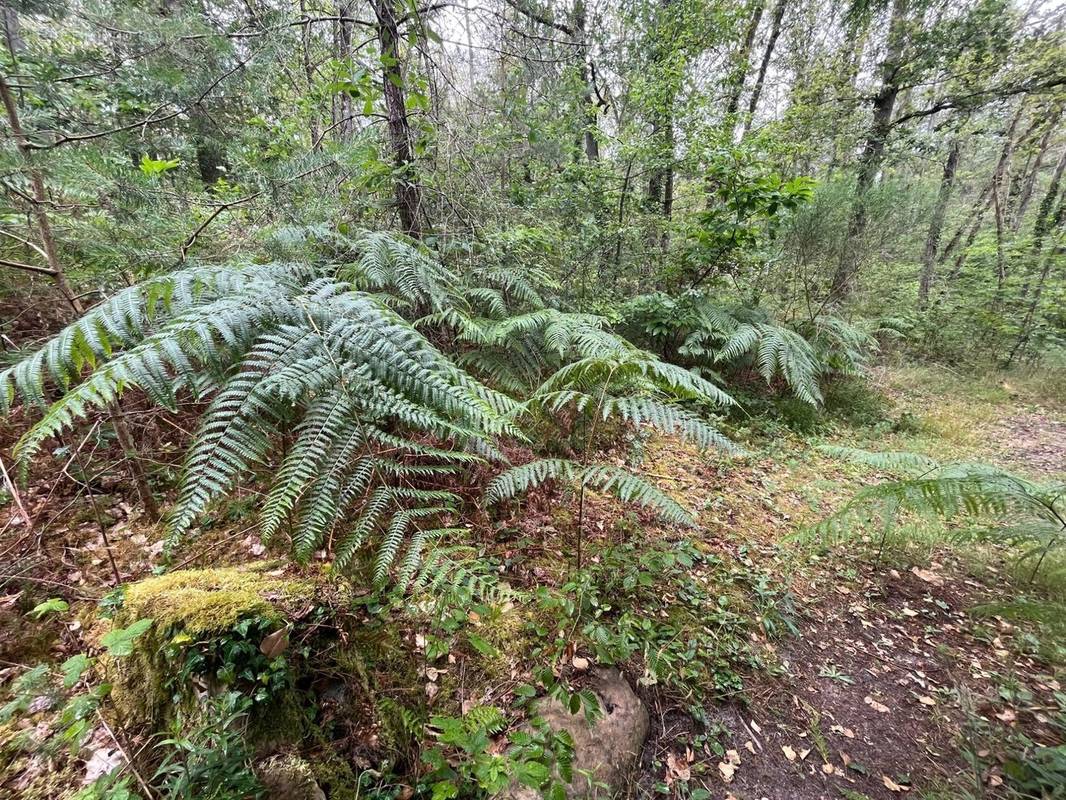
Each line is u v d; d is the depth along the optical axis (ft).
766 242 20.07
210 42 10.32
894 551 10.79
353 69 10.73
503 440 9.95
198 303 6.46
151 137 10.87
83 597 5.76
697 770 5.83
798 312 23.25
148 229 8.46
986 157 41.93
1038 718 6.93
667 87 19.07
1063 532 8.39
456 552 6.14
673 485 11.88
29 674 3.83
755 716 6.66
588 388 8.50
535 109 18.92
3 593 5.58
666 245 21.89
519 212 16.12
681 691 6.66
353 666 5.28
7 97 6.01
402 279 10.00
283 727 4.56
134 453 6.61
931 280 36.58
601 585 7.89
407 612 5.99
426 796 4.67
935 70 27.32
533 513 9.09
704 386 8.24
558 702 5.76
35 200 6.19
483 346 11.94
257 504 7.34
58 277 6.32
